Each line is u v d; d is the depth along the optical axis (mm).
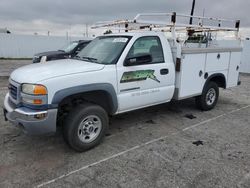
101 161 3723
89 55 4844
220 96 8297
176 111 6273
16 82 3746
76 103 4031
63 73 3693
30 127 3494
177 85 5293
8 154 3895
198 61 5582
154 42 4902
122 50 4395
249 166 3613
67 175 3342
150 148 4176
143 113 6066
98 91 4094
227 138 4648
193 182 3203
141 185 3133
